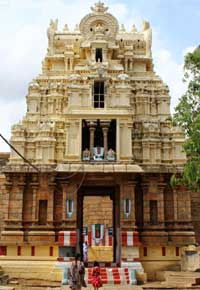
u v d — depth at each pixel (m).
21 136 35.22
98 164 32.28
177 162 34.62
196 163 24.38
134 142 35.41
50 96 37.06
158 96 37.69
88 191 36.50
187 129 24.72
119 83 35.03
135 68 39.84
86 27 39.22
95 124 33.44
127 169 31.89
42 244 32.16
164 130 36.06
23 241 32.28
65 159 32.69
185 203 33.66
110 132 34.53
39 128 35.31
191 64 25.11
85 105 33.94
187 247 31.56
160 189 33.72
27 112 36.94
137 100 37.47
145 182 33.84
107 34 39.09
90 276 28.95
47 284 28.47
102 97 34.72
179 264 32.16
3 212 39.38
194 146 24.31
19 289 26.16
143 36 41.56
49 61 39.41
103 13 39.44
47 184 33.59
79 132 33.22
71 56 38.75
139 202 33.81
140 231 32.97
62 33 40.78
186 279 27.39
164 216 33.38
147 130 35.50
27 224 33.06
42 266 31.16
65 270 29.34
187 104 24.92
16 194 33.41
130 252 30.75
